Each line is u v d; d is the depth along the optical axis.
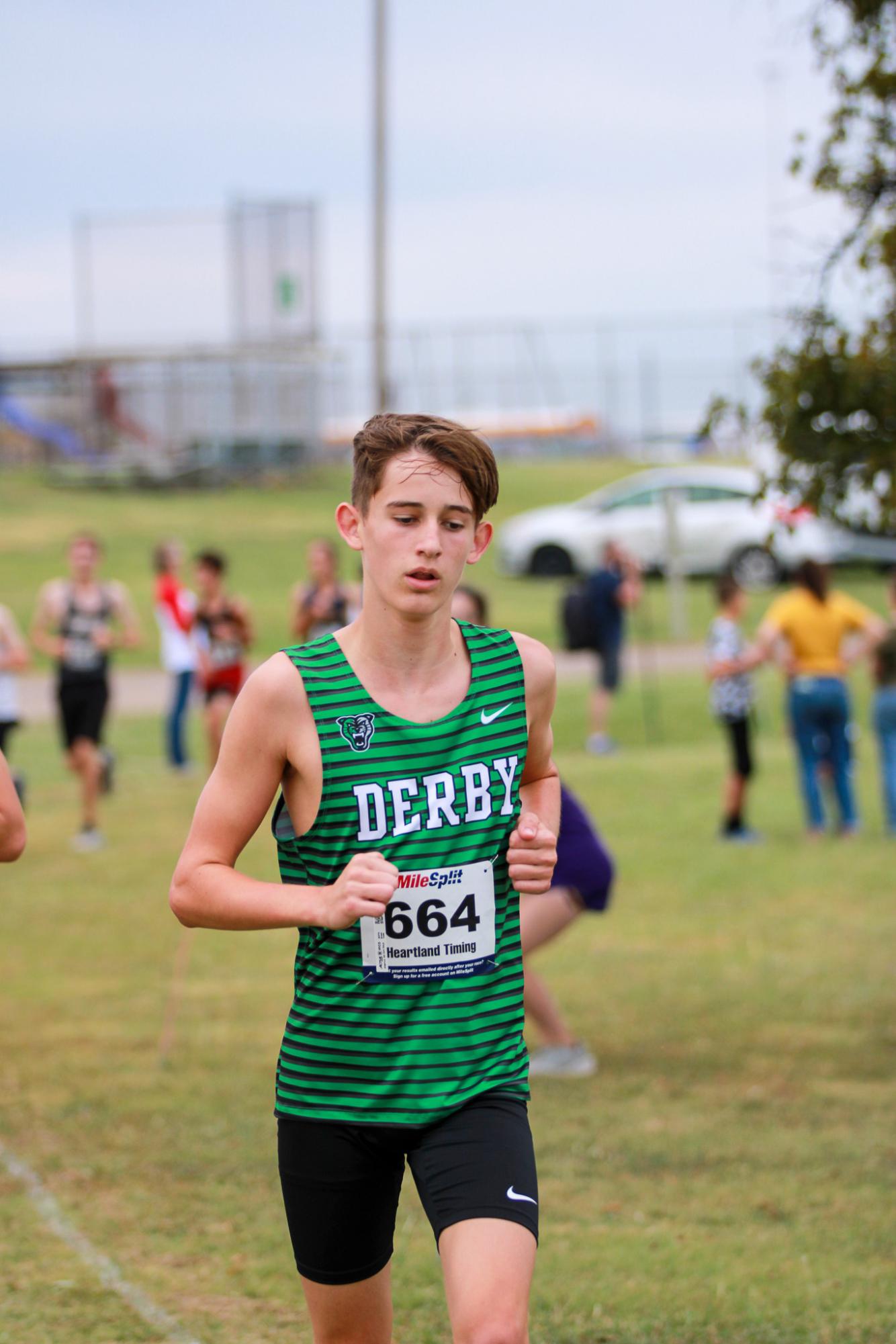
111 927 13.84
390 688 4.25
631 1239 7.02
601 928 13.81
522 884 4.19
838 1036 10.65
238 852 4.28
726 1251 6.86
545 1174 7.93
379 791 4.16
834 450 8.99
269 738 4.18
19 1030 10.73
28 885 15.41
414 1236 7.24
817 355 8.94
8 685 15.36
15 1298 6.33
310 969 4.19
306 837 4.22
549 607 37.62
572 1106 9.12
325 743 4.16
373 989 4.12
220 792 4.24
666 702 27.50
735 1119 8.89
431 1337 5.97
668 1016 11.16
